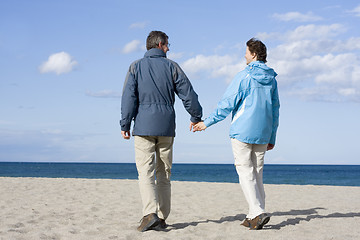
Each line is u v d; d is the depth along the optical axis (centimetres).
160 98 357
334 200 654
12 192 723
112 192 761
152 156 361
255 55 367
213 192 775
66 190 782
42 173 4991
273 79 370
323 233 354
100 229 371
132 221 423
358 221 421
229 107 354
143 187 355
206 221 426
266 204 593
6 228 371
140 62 364
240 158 361
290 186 969
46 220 429
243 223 381
